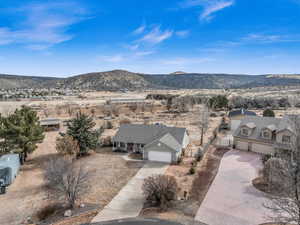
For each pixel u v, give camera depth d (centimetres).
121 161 3094
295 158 1212
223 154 3222
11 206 1970
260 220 1554
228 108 8294
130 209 1783
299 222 1117
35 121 3338
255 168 2609
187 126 5400
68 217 1684
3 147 3012
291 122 1864
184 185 2208
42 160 3281
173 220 1574
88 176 2109
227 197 1916
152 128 3653
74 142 3156
